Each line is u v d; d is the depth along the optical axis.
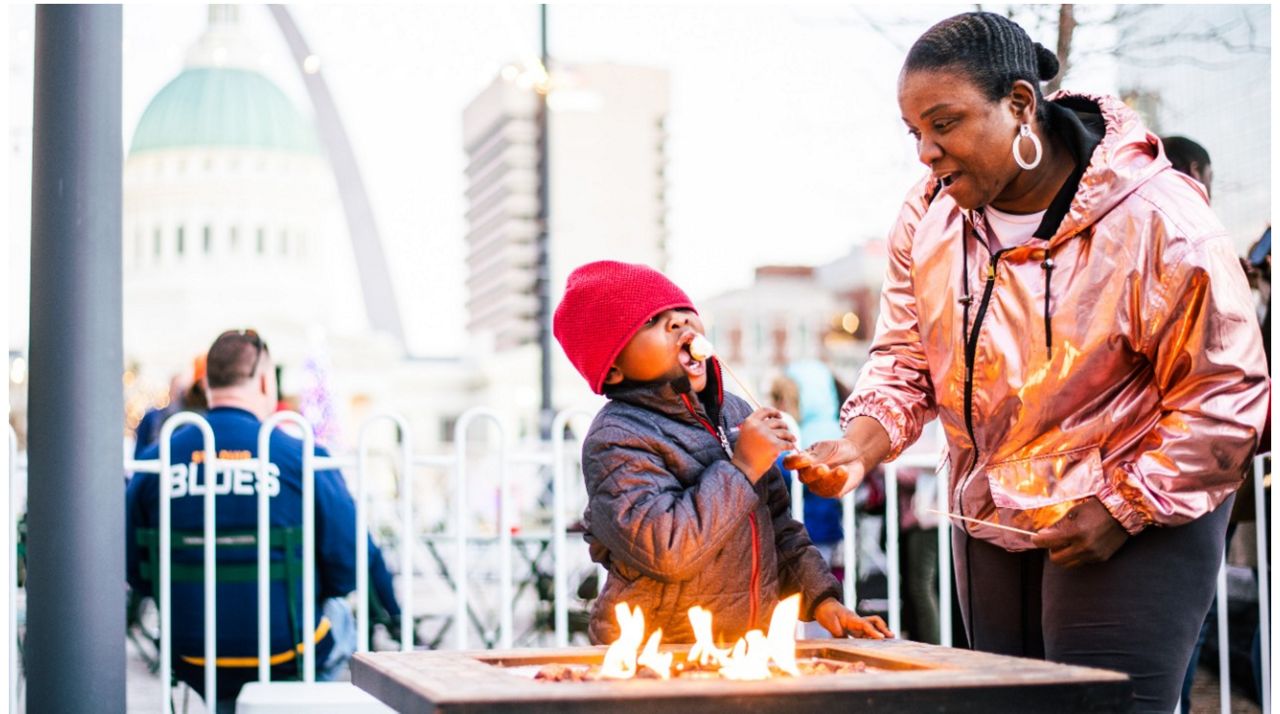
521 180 62.94
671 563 2.31
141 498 4.64
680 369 2.56
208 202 61.41
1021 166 2.37
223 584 4.48
